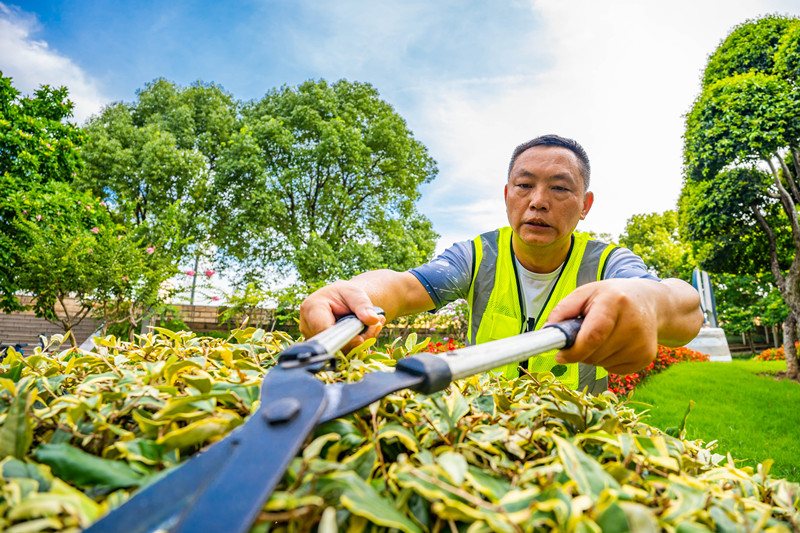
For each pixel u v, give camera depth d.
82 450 0.50
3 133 9.18
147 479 0.42
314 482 0.41
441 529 0.42
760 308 16.33
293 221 15.58
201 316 14.80
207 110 17.38
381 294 1.23
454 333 12.31
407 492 0.42
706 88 9.01
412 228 17.16
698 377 7.50
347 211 15.67
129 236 9.91
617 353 0.77
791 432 4.50
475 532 0.37
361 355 0.84
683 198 10.75
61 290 8.00
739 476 0.64
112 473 0.43
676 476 0.52
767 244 9.15
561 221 1.48
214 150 16.78
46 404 0.63
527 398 0.74
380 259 14.17
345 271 13.77
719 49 9.05
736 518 0.45
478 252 1.75
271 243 15.06
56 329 13.00
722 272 10.19
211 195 15.02
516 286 1.68
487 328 1.72
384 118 16.55
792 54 7.14
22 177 9.55
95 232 8.40
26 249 8.25
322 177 15.58
